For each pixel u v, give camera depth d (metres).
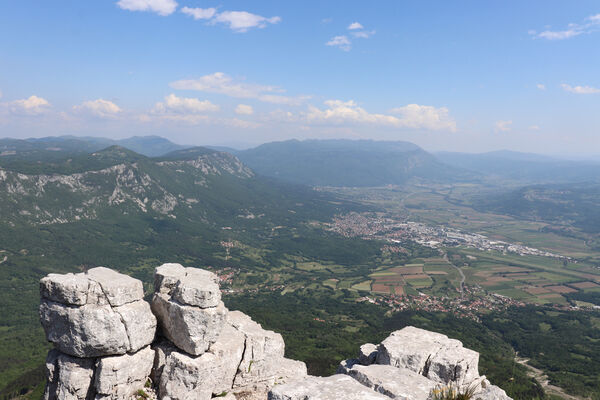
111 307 27.00
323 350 140.88
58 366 27.55
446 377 30.45
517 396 106.31
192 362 27.53
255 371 31.72
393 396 22.44
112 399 26.83
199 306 27.78
